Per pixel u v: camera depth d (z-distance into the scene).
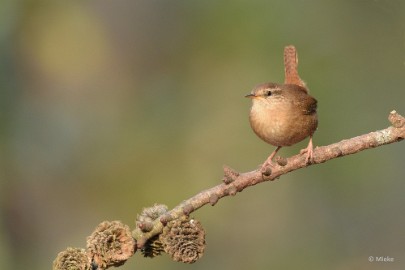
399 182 12.38
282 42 12.18
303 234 12.35
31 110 12.52
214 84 12.55
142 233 5.05
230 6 12.55
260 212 12.34
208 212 12.18
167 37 13.27
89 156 12.49
